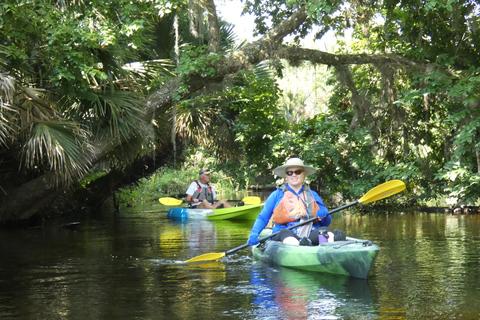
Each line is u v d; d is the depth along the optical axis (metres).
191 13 9.53
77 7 8.46
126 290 4.46
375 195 6.13
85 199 14.44
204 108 12.20
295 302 4.00
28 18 7.64
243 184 12.63
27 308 3.91
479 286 4.47
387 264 5.52
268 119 12.46
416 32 10.11
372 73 11.58
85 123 9.03
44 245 7.33
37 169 11.08
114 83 9.27
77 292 4.41
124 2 8.43
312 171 5.88
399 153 11.12
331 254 4.94
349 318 3.58
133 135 9.78
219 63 9.63
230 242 7.49
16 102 7.62
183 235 8.44
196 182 12.91
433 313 3.68
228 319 3.59
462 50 9.67
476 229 8.61
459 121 9.16
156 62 10.36
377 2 10.04
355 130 10.48
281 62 10.73
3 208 10.34
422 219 10.59
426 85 9.58
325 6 8.31
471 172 8.73
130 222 11.05
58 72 7.88
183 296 4.23
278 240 5.77
